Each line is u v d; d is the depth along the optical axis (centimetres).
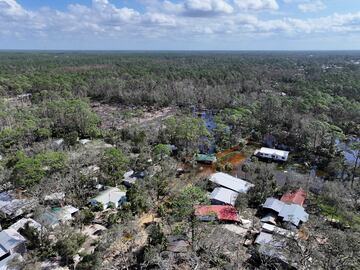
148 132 7825
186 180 5697
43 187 4638
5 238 3606
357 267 2533
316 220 4041
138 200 4466
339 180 5819
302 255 2917
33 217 4234
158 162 6150
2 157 6212
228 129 8238
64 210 4341
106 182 5316
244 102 10856
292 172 5962
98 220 4359
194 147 7081
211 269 3212
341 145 7406
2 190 4928
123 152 6381
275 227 4006
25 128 7269
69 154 5944
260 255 3294
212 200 4803
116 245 3738
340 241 2748
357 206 4378
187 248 3469
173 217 3962
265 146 7869
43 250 3572
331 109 9119
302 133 7544
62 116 8294
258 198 4762
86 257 3222
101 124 9025
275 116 8738
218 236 3662
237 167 6481
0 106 9256
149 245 3562
